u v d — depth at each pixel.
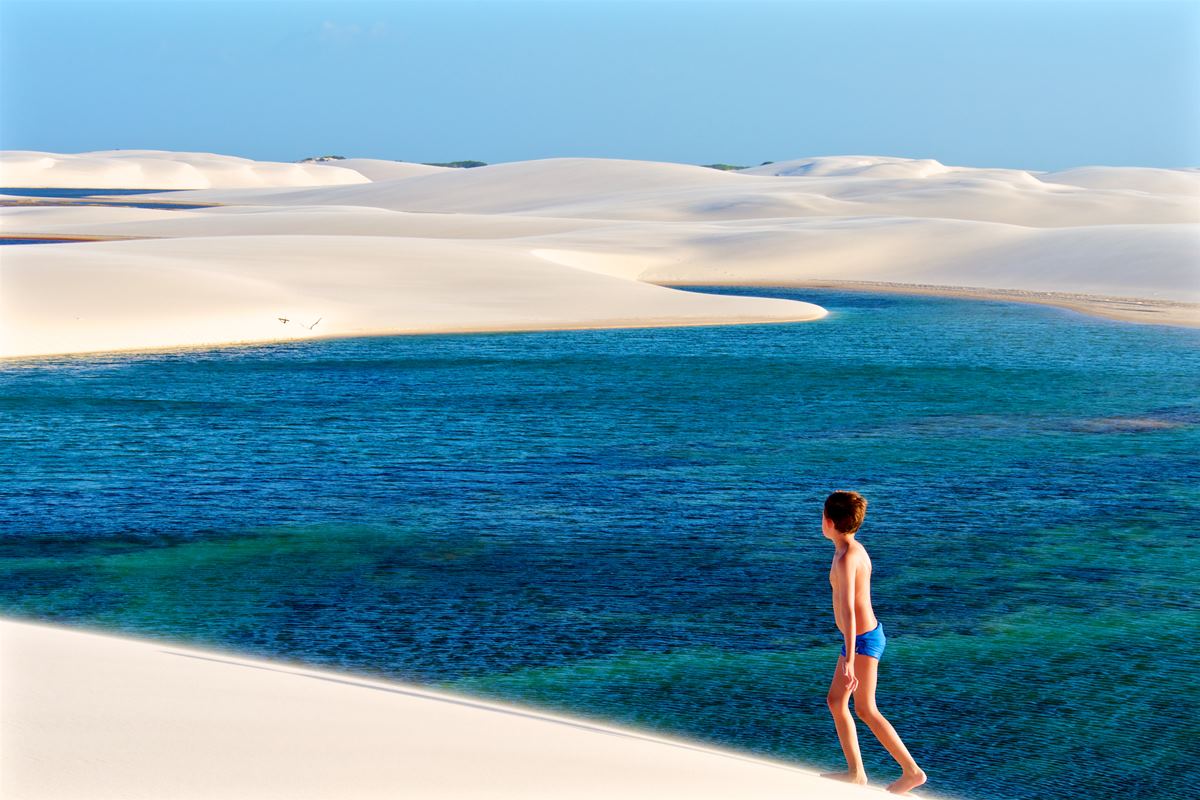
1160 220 110.50
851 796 5.72
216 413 24.62
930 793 7.66
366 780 4.92
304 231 95.56
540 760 5.75
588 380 30.05
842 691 6.48
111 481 18.00
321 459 19.86
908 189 127.06
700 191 137.25
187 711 5.98
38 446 20.77
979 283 67.06
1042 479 18.34
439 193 164.12
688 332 42.53
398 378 30.33
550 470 19.03
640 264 75.69
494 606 11.79
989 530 15.14
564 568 13.28
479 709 7.32
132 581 12.66
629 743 6.65
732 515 15.95
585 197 146.38
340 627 11.06
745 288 66.75
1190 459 20.00
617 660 10.16
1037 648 10.52
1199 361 34.19
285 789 4.66
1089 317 48.94
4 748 4.92
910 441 21.69
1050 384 29.41
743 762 6.51
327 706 6.68
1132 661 10.17
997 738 8.56
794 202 117.75
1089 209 115.31
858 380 30.09
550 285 53.00
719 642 10.68
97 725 5.44
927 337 41.06
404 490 17.52
